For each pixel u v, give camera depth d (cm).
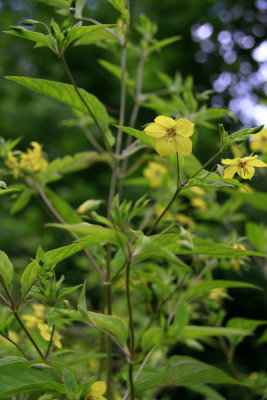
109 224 54
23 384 52
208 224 111
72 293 81
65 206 67
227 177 52
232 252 54
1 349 61
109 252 61
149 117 214
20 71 238
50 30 55
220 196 177
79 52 220
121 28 64
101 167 202
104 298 64
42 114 208
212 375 58
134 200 186
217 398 63
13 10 249
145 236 51
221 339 75
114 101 214
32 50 232
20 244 173
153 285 65
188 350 167
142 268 71
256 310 180
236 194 72
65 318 52
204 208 83
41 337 60
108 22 236
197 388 64
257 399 146
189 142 51
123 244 51
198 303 72
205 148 191
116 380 66
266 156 72
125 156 62
